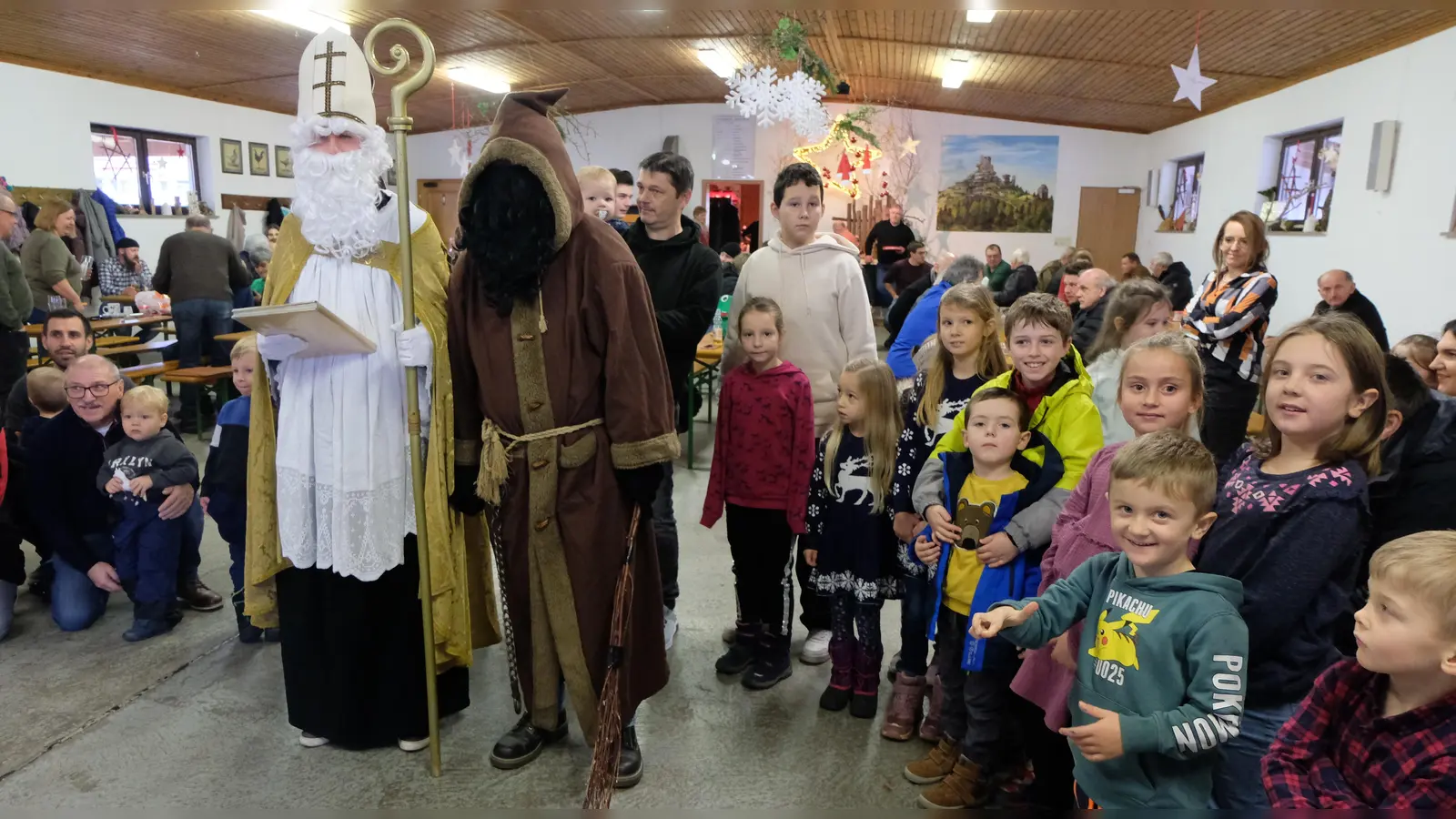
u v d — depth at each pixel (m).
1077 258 6.35
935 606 1.94
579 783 1.99
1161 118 10.03
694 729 2.20
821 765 2.05
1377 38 5.50
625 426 1.81
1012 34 7.12
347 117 1.87
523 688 2.02
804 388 2.29
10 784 1.96
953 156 11.90
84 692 2.38
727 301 5.38
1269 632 1.30
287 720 2.24
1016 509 1.81
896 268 8.19
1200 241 9.01
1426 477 1.67
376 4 6.24
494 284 1.75
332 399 1.90
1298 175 7.07
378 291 1.94
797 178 2.44
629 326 1.81
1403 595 1.00
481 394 1.86
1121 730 1.21
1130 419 1.67
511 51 8.31
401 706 2.07
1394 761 1.03
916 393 2.23
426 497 1.95
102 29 6.54
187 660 2.57
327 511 1.93
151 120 8.36
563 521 1.85
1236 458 1.50
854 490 2.17
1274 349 1.35
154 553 2.66
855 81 10.42
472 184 1.75
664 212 2.46
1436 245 4.91
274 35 6.86
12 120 7.04
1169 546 1.30
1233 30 5.93
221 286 5.68
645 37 7.98
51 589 2.86
